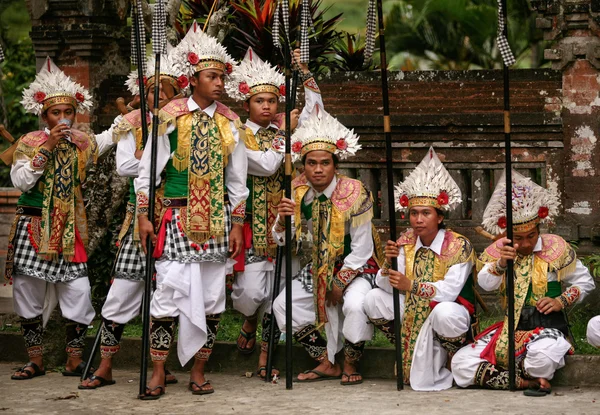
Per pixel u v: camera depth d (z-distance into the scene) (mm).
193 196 6387
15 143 7000
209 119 6512
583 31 8281
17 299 7031
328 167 6660
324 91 8766
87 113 9164
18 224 6969
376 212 8938
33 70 15672
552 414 5641
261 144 7129
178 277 6293
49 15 9211
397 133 8641
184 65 6445
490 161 8500
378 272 6641
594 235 8258
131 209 6832
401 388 6457
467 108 8500
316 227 6797
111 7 9289
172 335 6445
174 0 8727
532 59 14672
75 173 7012
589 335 6344
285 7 6551
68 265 6992
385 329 6707
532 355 6203
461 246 6602
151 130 6680
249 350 7230
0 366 7551
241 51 9516
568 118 8352
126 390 6586
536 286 6418
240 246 6539
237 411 5887
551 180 8398
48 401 6250
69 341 7105
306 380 6832
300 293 6871
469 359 6434
